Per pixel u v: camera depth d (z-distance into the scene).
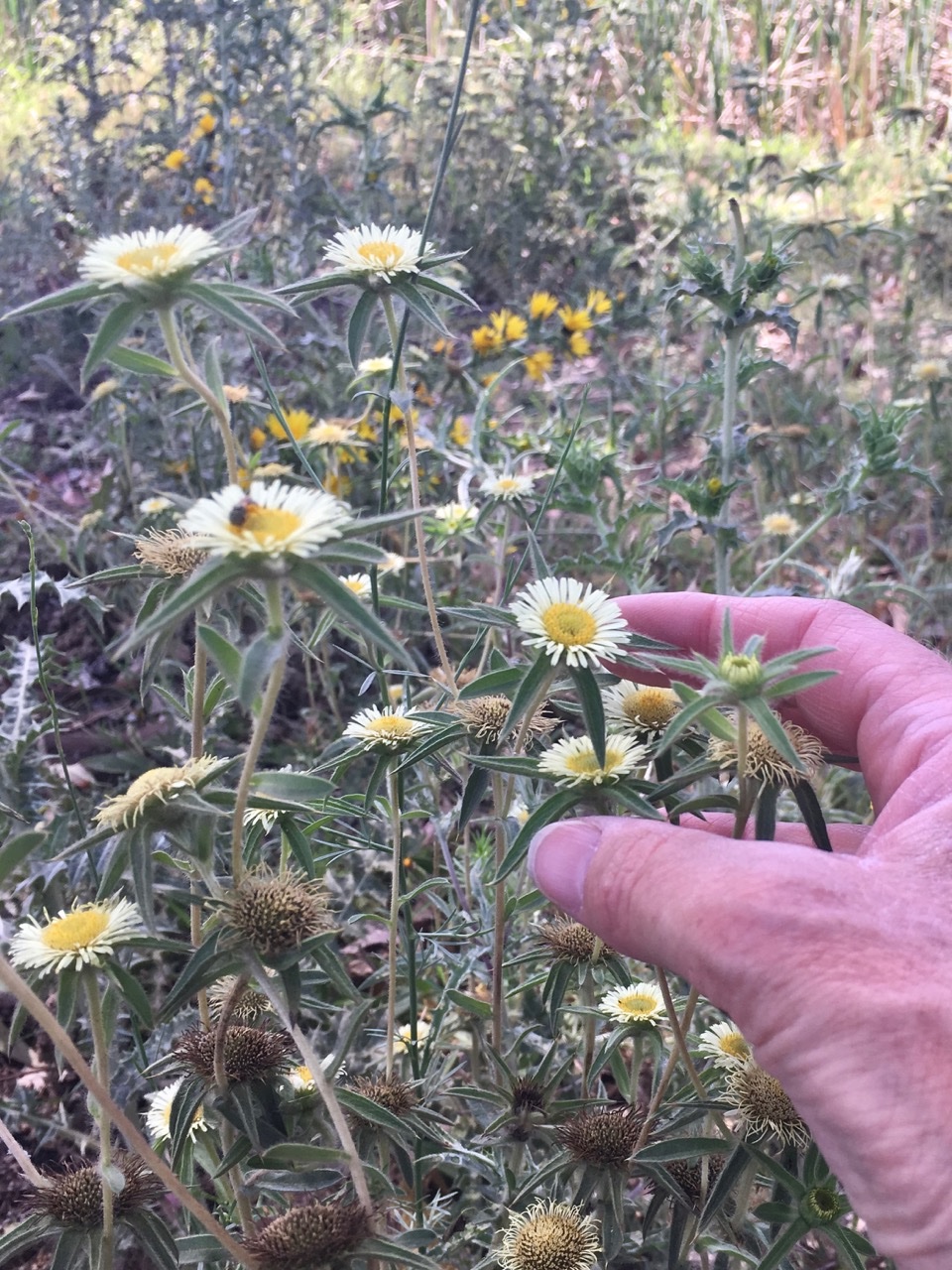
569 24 1.02
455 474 0.57
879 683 0.25
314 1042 0.32
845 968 0.18
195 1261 0.20
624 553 0.52
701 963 0.19
